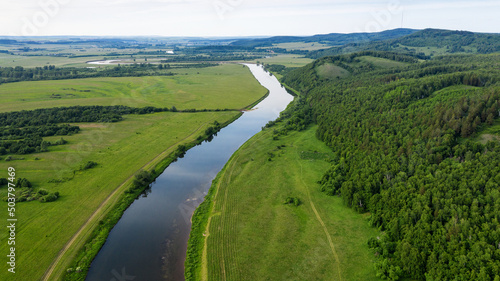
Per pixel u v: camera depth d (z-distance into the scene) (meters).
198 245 65.81
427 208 62.12
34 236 66.31
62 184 89.00
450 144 83.56
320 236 66.62
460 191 65.06
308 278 55.34
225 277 56.06
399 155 87.06
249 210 77.56
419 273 52.97
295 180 92.75
